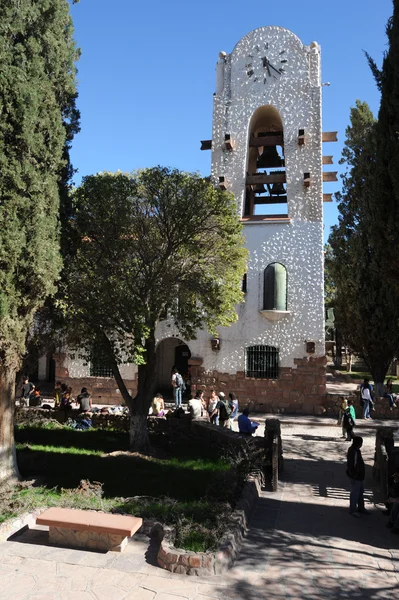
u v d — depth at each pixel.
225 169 23.80
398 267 11.86
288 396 22.38
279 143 23.91
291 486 11.60
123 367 23.88
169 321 23.66
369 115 26.27
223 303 13.95
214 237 13.85
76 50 11.84
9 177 9.23
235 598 6.24
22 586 6.34
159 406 18.75
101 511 8.49
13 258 9.15
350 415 16.97
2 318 9.09
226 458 12.46
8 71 9.37
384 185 11.88
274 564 7.30
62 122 11.70
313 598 6.34
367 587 6.70
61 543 7.66
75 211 12.66
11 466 10.28
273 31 23.94
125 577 6.65
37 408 18.92
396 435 17.89
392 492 9.15
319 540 8.30
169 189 13.16
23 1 9.76
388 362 24.38
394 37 11.94
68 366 24.30
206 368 23.30
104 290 12.62
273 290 22.38
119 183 13.09
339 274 25.38
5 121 9.31
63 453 13.12
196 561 6.82
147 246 13.34
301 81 23.39
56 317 13.10
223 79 24.45
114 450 13.86
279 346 22.61
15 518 8.18
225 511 8.59
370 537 8.51
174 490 10.15
